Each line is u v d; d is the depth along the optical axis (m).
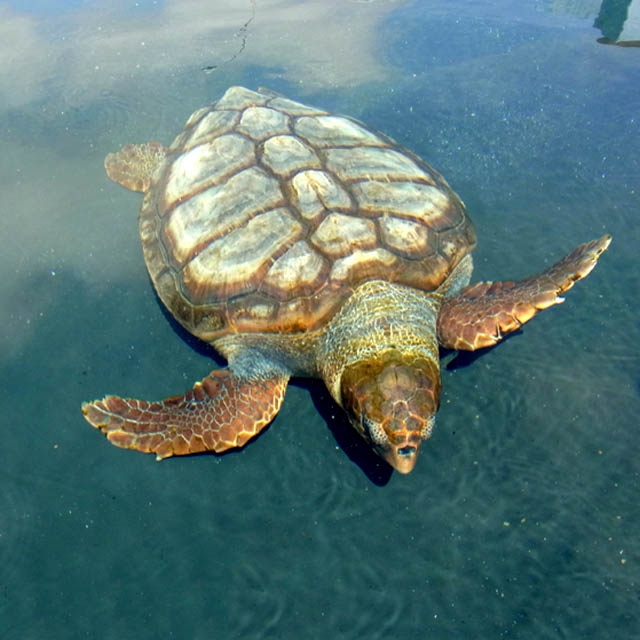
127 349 1.08
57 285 1.18
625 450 0.92
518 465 0.91
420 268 1.00
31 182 1.38
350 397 0.89
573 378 1.01
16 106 1.59
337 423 0.98
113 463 0.93
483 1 2.03
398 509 0.87
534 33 1.81
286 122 1.18
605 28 1.82
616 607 0.78
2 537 0.86
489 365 1.03
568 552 0.82
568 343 1.05
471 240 1.11
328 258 0.97
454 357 1.05
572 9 1.95
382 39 1.83
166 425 0.93
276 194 1.04
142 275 1.19
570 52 1.71
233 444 0.92
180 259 1.07
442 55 1.73
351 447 0.95
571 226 1.24
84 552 0.84
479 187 1.32
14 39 1.87
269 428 0.98
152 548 0.84
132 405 0.94
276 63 1.73
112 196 1.34
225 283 1.00
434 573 0.81
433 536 0.85
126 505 0.89
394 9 2.01
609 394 0.98
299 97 1.59
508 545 0.83
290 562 0.83
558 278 0.99
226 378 0.99
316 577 0.81
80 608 0.79
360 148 1.15
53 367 1.05
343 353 0.93
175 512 0.88
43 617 0.79
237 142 1.14
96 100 1.60
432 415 0.85
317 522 0.87
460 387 1.00
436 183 1.17
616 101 1.52
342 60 1.73
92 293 1.16
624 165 1.35
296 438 0.96
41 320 1.12
